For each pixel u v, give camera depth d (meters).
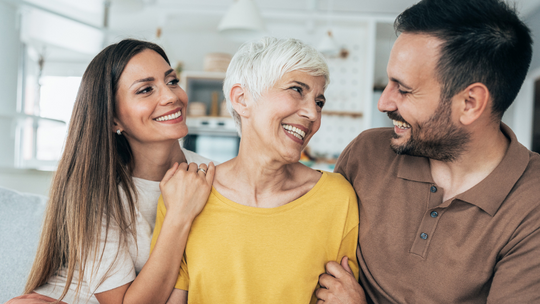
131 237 1.28
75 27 4.77
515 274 0.94
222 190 1.14
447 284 1.02
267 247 1.06
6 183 2.42
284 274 1.05
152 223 1.37
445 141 1.01
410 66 0.97
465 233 1.01
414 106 1.00
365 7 5.12
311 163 5.35
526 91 5.02
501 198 0.98
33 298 1.18
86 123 1.27
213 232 1.09
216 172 1.18
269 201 1.12
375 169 1.21
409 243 1.08
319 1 4.98
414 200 1.11
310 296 1.08
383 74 5.87
